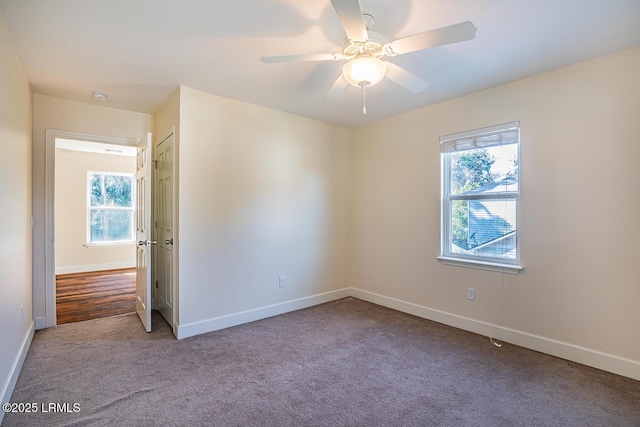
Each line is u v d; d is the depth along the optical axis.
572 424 1.76
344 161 4.23
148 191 2.99
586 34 2.03
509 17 1.85
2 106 1.86
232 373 2.28
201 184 2.99
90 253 6.23
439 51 2.25
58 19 1.86
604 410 1.87
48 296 3.14
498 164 2.92
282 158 3.59
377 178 3.96
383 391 2.07
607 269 2.32
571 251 2.48
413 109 3.50
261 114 3.41
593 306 2.38
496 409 1.89
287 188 3.65
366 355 2.57
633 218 2.22
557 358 2.52
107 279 5.44
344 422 1.77
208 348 2.69
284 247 3.63
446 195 3.32
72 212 6.05
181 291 2.89
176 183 2.93
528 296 2.70
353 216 4.30
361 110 3.53
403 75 2.01
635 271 2.21
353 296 4.29
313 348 2.70
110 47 2.19
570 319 2.49
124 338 2.88
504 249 2.89
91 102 3.26
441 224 3.31
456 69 2.53
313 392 2.06
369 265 4.07
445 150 3.26
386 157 3.85
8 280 2.00
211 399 1.97
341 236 4.23
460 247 3.22
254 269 3.38
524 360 2.48
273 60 1.86
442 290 3.30
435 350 2.67
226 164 3.16
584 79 2.41
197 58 2.35
